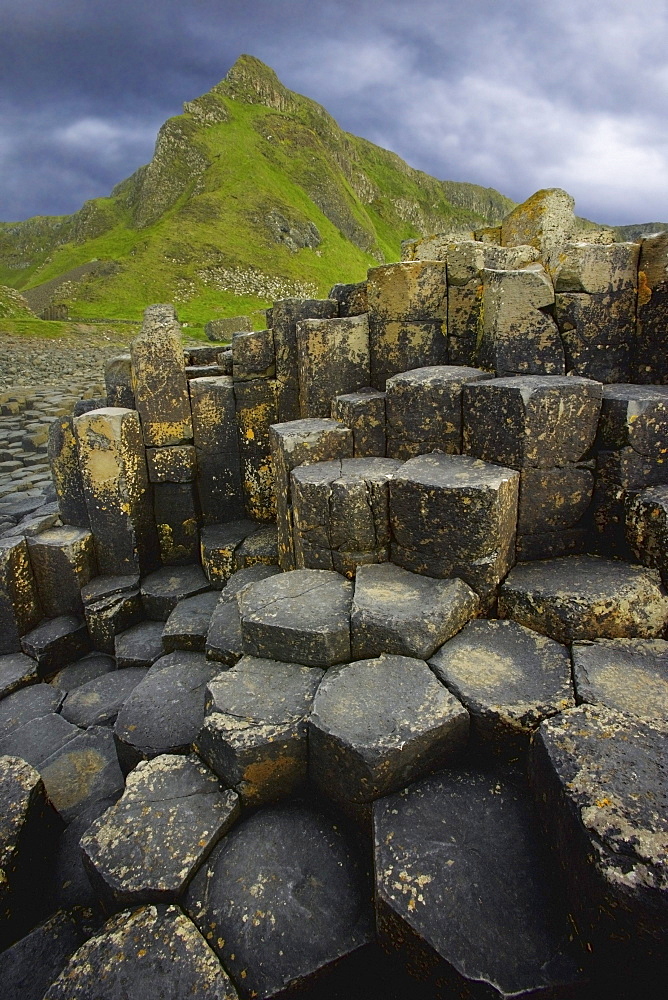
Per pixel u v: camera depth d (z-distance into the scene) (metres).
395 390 4.46
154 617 5.74
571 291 4.27
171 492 6.04
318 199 69.25
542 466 3.80
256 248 55.84
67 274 59.84
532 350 4.39
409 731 2.81
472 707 2.95
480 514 3.54
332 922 2.54
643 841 2.00
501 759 2.97
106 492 5.69
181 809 2.95
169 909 2.55
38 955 2.74
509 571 3.85
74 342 33.38
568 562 3.90
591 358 4.38
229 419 6.01
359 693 3.10
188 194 64.56
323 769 2.98
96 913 2.99
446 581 3.74
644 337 4.33
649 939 1.88
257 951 2.44
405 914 2.29
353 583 4.02
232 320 28.66
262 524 6.23
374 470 4.20
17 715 4.85
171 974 2.31
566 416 3.74
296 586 4.01
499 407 3.82
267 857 2.81
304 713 3.10
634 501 3.72
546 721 2.63
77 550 5.66
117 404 6.20
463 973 2.12
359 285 5.45
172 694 4.11
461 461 4.06
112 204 77.19
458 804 2.75
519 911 2.28
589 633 3.38
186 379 5.84
